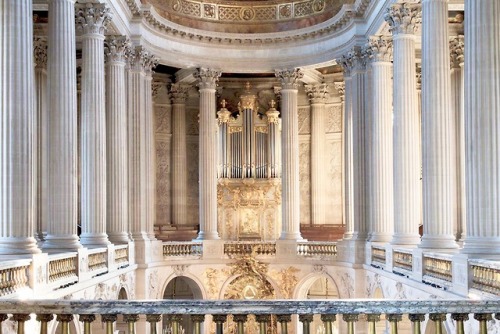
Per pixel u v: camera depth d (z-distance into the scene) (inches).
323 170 1653.5
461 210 1301.7
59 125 903.7
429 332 770.8
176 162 1660.9
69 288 783.7
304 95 1678.2
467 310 360.5
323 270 1418.6
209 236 1473.9
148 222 1373.0
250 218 1610.5
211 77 1489.9
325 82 1651.1
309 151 1672.0
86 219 1081.4
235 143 1605.6
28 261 654.5
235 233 1605.6
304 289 1465.3
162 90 1668.3
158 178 1657.2
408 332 1015.0
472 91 728.3
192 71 1578.5
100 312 360.2
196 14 1487.5
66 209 898.1
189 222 1679.4
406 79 1082.1
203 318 361.7
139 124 1341.0
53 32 906.1
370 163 1294.3
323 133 1656.0
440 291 778.2
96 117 1087.6
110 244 1084.5
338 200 1646.2
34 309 360.5
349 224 1405.0
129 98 1325.0
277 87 1656.0
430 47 927.7
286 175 1486.2
